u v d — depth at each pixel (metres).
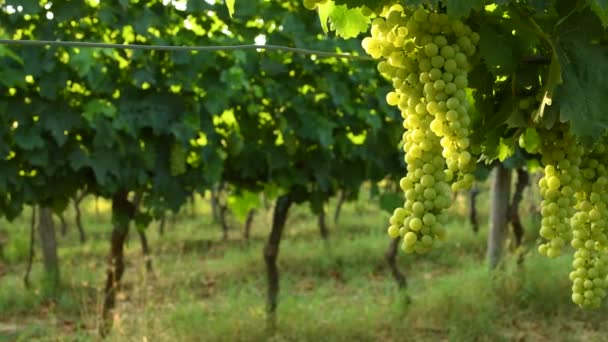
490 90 1.81
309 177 6.83
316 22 6.44
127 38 5.91
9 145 5.69
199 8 5.78
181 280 10.33
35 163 5.55
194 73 5.93
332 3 1.94
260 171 6.63
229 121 6.63
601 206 1.82
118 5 5.54
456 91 1.58
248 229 14.84
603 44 1.63
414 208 1.52
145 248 10.72
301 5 6.43
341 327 7.03
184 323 6.82
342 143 6.82
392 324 7.27
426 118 1.60
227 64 6.14
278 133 6.64
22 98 5.54
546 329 7.20
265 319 6.89
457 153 1.58
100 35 5.79
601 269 1.81
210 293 9.70
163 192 6.06
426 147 1.58
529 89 1.76
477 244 13.08
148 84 5.96
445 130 1.57
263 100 6.54
